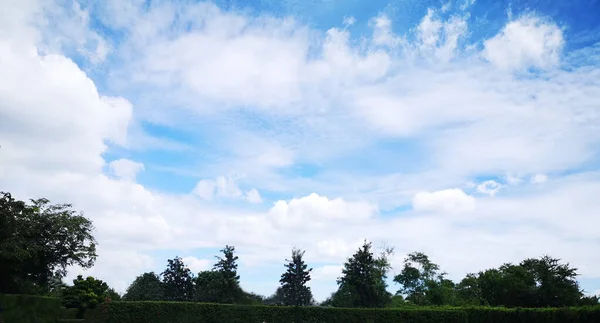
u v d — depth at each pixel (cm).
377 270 5881
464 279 7838
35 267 3672
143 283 6338
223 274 5906
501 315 4125
